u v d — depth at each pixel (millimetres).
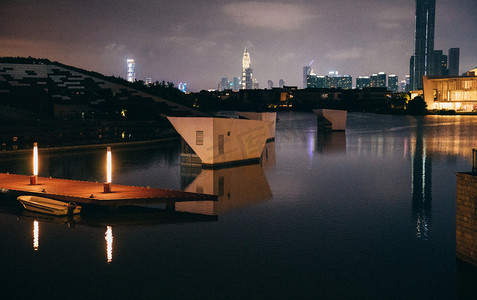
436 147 53375
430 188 26969
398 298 11430
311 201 23250
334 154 46719
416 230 17562
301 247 15430
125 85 87562
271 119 64062
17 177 26641
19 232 17469
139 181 29531
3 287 12188
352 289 11977
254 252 14938
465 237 13289
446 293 11688
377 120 131500
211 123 36281
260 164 38938
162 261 14141
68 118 77125
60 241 16297
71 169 35094
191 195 21203
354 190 26406
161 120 86625
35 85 82000
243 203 22750
